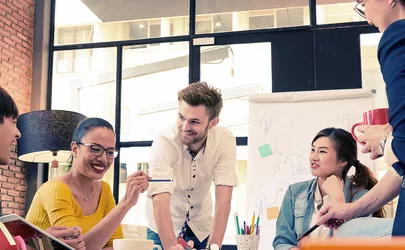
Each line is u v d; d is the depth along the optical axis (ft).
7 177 15.15
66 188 6.07
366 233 3.62
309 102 11.67
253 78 15.20
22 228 3.29
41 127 12.77
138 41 16.40
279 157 11.44
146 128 15.98
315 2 15.03
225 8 15.85
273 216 11.05
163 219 6.50
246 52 15.40
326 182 6.15
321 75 14.60
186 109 6.69
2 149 4.62
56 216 5.76
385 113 4.58
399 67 3.35
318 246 1.26
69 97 16.75
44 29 16.93
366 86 14.30
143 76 16.28
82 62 16.85
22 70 16.17
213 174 7.71
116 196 15.67
